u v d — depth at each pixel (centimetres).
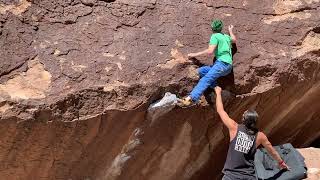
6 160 513
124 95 521
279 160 536
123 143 552
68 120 501
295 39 599
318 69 602
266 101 597
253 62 573
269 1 618
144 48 550
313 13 621
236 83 562
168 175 617
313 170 561
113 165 568
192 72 551
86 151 540
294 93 608
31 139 502
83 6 557
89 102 509
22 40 516
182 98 548
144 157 580
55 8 545
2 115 475
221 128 595
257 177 525
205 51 534
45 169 538
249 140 520
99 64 524
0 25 515
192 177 634
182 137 579
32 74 503
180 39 565
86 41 538
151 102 536
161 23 571
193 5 591
